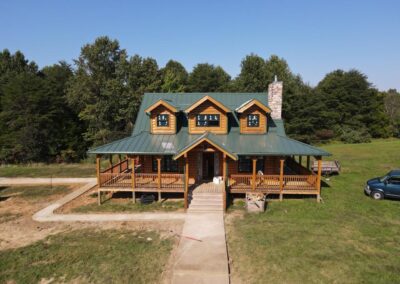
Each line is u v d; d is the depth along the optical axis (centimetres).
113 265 1198
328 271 1132
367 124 6362
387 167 3138
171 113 2272
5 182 2677
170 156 2242
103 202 2048
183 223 1647
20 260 1252
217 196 1962
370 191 2075
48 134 4597
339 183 2498
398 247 1327
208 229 1551
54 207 1956
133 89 4947
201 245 1361
